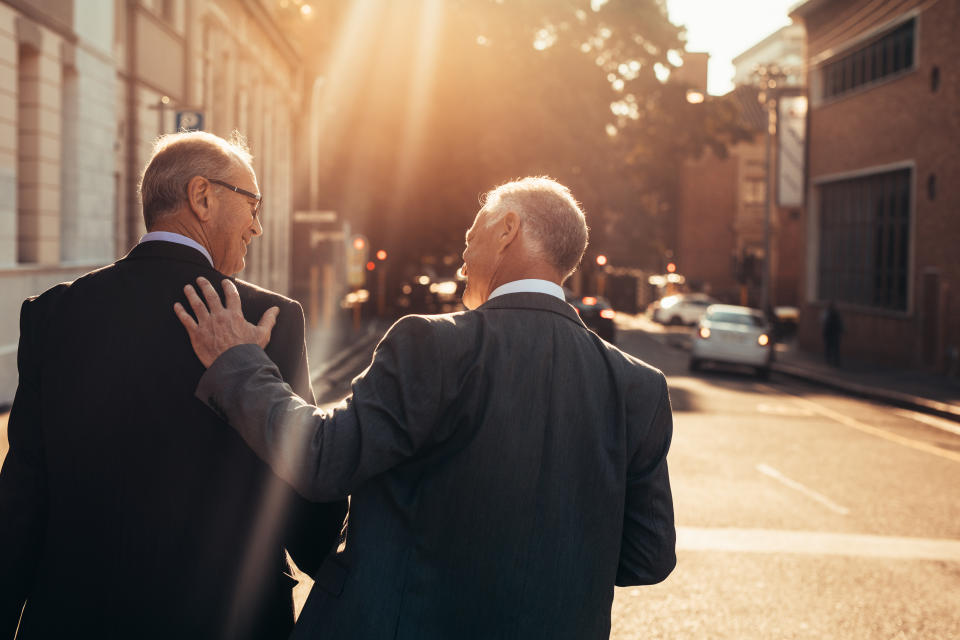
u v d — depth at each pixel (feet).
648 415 6.56
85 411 6.32
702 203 186.29
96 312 6.49
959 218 72.84
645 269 188.55
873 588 18.15
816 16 101.14
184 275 6.62
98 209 52.65
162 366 6.36
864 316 90.99
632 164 130.21
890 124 84.79
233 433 6.39
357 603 5.81
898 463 33.60
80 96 49.39
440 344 5.90
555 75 120.98
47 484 6.66
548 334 6.33
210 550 6.31
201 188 6.81
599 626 6.24
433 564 5.92
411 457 6.04
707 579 18.42
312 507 6.70
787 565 19.56
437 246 140.56
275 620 6.68
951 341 74.08
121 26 56.29
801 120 105.19
